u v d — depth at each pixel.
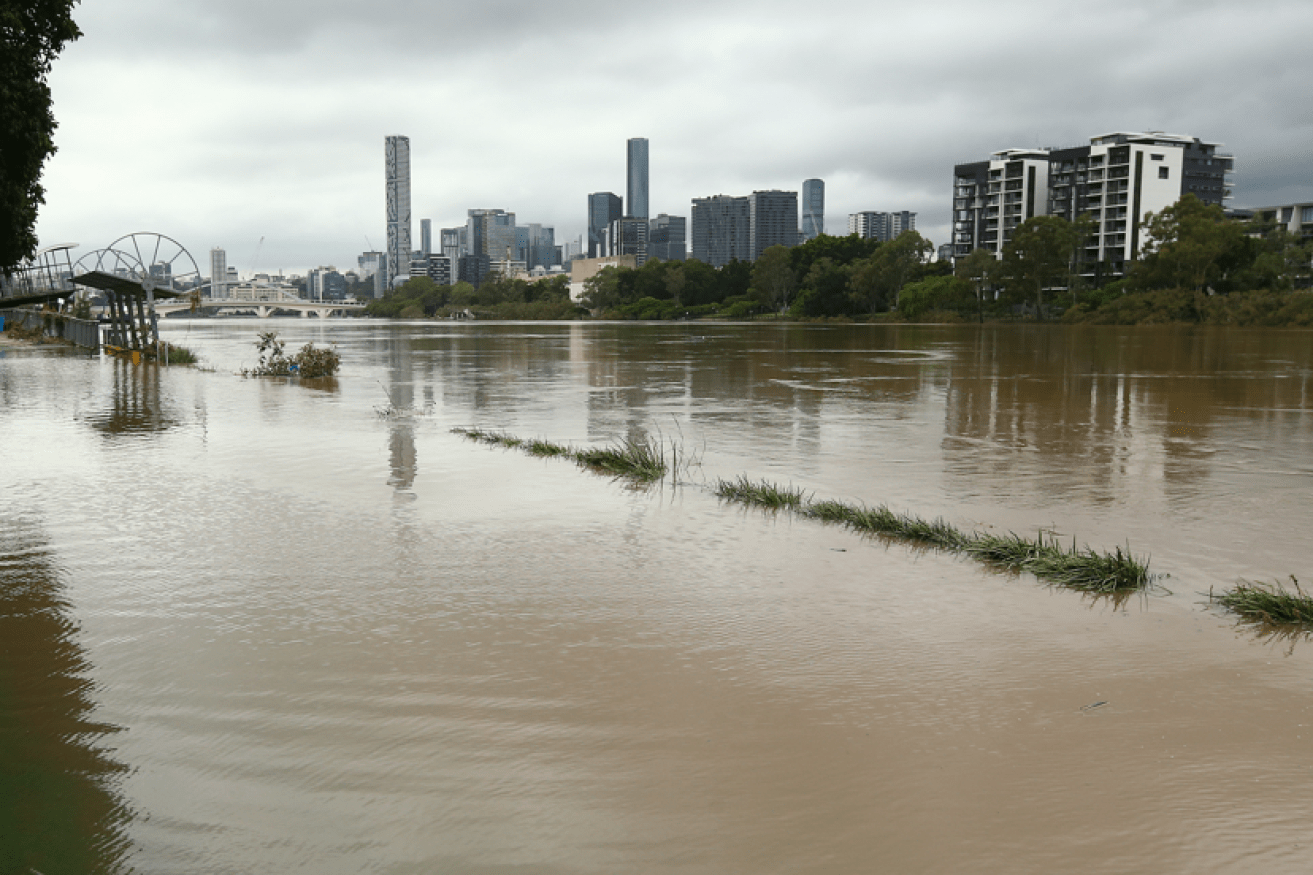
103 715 5.07
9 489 11.42
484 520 9.89
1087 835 3.88
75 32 13.76
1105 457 14.29
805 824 3.96
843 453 14.73
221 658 5.89
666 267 196.62
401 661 5.85
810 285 163.50
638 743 4.71
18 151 13.11
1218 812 4.06
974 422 18.67
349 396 23.95
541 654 5.97
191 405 21.38
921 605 7.06
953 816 4.02
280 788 4.30
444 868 3.67
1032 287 130.88
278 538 9.05
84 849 3.82
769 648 6.10
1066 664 5.83
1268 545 8.95
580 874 3.62
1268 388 26.25
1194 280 103.25
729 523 9.84
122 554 8.45
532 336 77.81
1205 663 5.85
